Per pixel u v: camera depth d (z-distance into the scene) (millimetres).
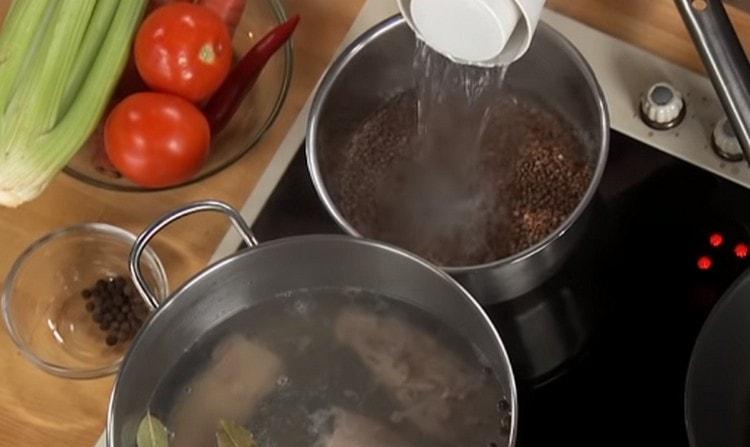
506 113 864
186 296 749
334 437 763
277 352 788
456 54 675
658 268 831
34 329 856
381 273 773
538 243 775
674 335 814
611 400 802
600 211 845
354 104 866
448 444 754
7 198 837
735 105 755
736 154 837
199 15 816
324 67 892
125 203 871
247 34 901
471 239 831
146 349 745
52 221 872
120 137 814
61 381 833
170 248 858
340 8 901
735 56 749
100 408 828
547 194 836
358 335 788
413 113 872
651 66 868
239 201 865
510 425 689
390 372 776
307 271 780
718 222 837
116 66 839
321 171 835
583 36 879
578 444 791
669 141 852
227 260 740
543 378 812
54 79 813
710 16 744
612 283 831
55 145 822
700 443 733
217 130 867
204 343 789
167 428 772
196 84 825
